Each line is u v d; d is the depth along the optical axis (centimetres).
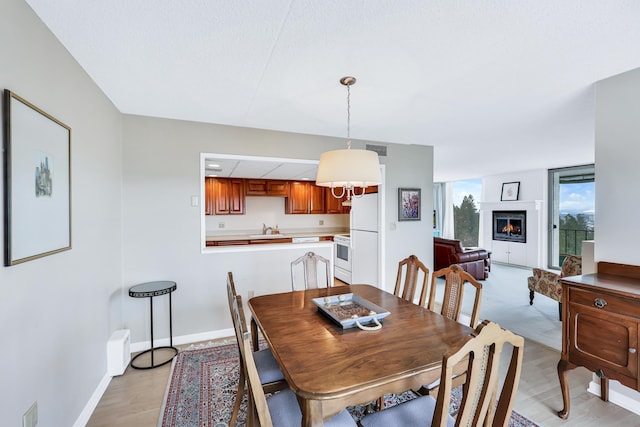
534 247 671
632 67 195
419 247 432
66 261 171
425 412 137
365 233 452
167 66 194
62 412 165
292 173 521
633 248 197
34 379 139
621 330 169
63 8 137
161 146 296
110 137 252
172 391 220
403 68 197
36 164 140
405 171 420
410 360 132
